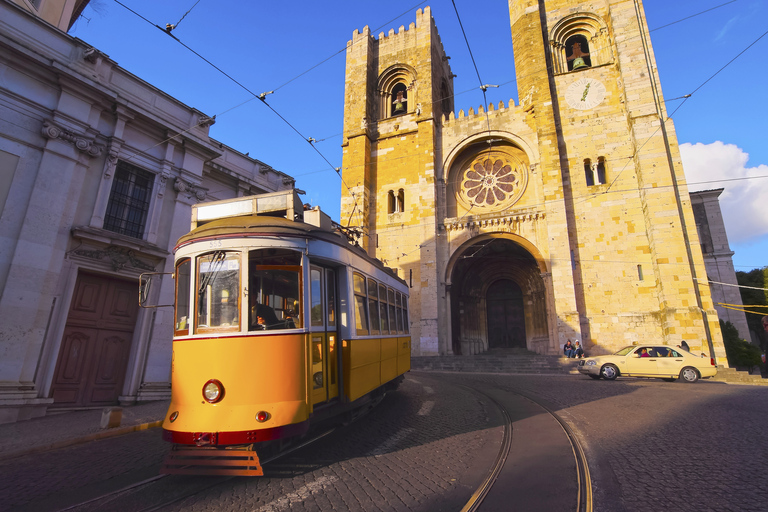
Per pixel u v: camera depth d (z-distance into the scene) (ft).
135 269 41.52
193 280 19.16
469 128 100.12
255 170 58.54
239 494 15.70
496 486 15.93
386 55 115.44
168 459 17.11
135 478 18.12
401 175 103.40
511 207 93.15
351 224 101.19
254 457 16.47
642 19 86.28
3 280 32.63
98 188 39.55
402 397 38.75
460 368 78.89
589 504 13.97
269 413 17.20
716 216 114.93
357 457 20.25
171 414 17.69
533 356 81.05
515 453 20.42
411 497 15.10
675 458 18.70
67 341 36.52
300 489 16.07
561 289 79.87
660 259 74.13
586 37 96.43
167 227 45.16
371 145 109.70
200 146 48.65
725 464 17.60
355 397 23.39
